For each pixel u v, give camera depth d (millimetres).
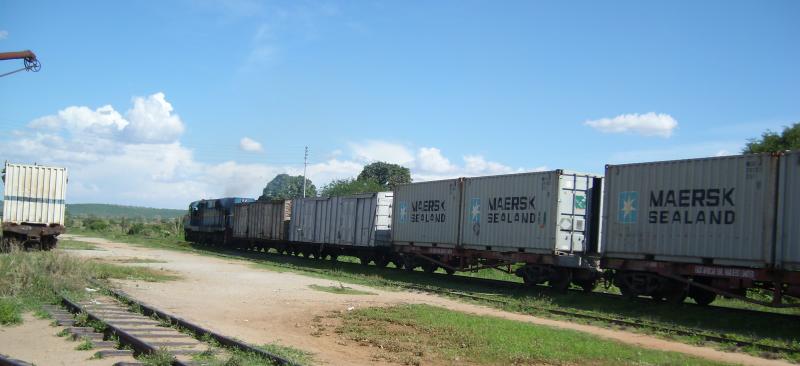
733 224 16016
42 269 17266
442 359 10086
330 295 18766
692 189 17141
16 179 30641
